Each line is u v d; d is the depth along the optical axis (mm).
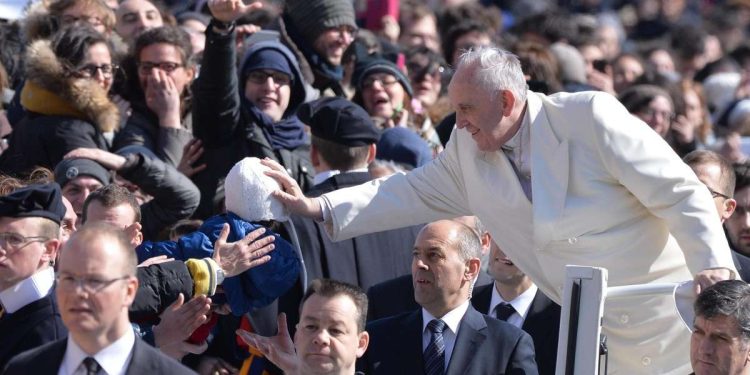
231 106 27672
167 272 20797
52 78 28016
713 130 45594
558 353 19078
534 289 24938
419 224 25250
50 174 26250
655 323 22109
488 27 45188
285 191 22656
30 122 28219
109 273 17062
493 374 22672
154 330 20531
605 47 50312
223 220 22266
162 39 29281
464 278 23141
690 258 20906
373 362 23078
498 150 21875
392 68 32531
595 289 18953
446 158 23078
